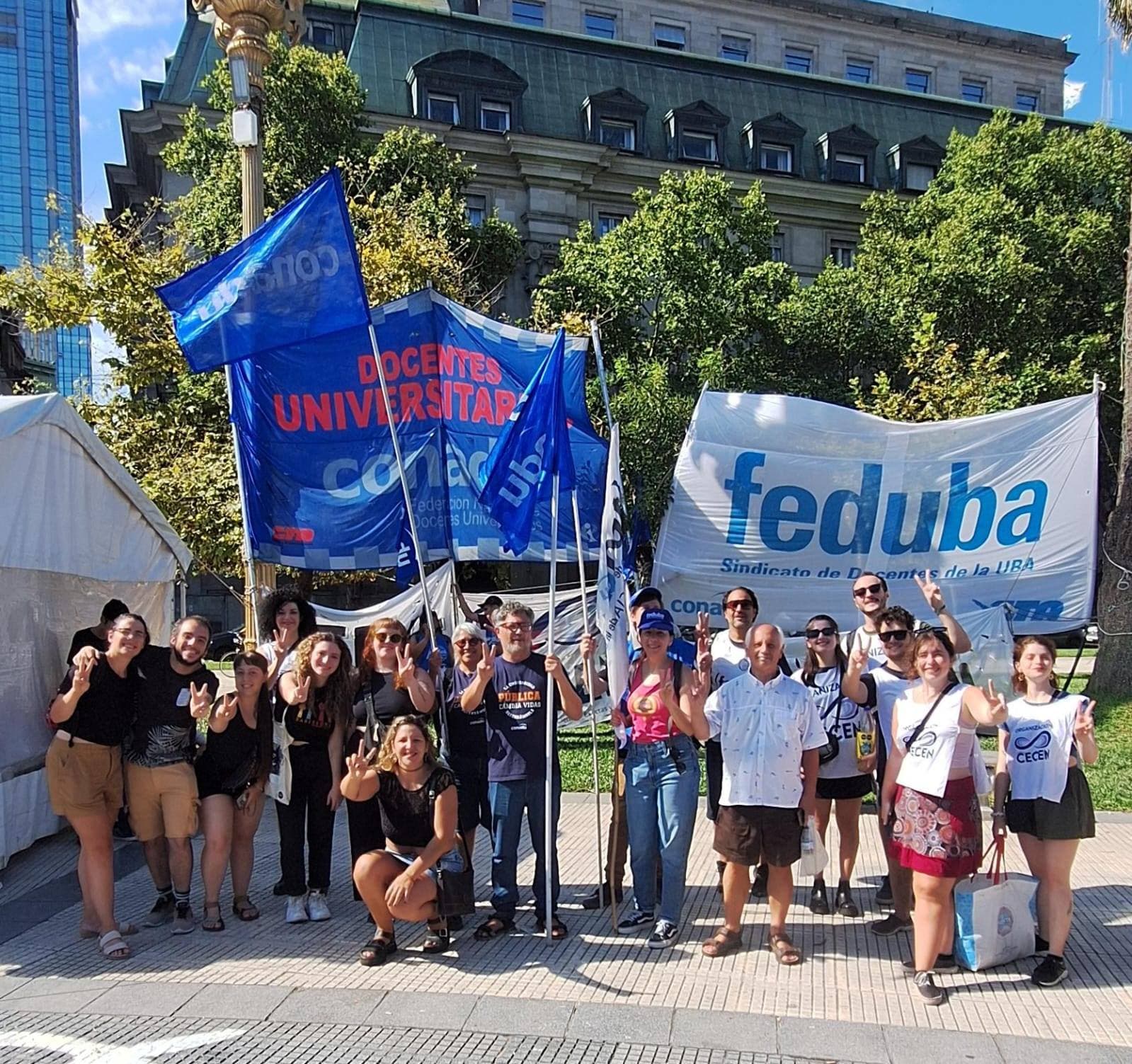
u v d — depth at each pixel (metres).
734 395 8.38
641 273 23.38
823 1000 4.23
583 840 7.00
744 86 37.19
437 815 4.65
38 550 6.74
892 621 4.94
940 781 4.23
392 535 6.74
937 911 4.21
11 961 4.75
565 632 10.05
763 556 8.27
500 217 32.03
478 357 6.89
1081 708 4.46
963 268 23.69
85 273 16.80
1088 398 8.32
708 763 5.52
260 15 9.51
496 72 32.59
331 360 6.59
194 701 5.04
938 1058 3.69
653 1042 3.84
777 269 24.14
